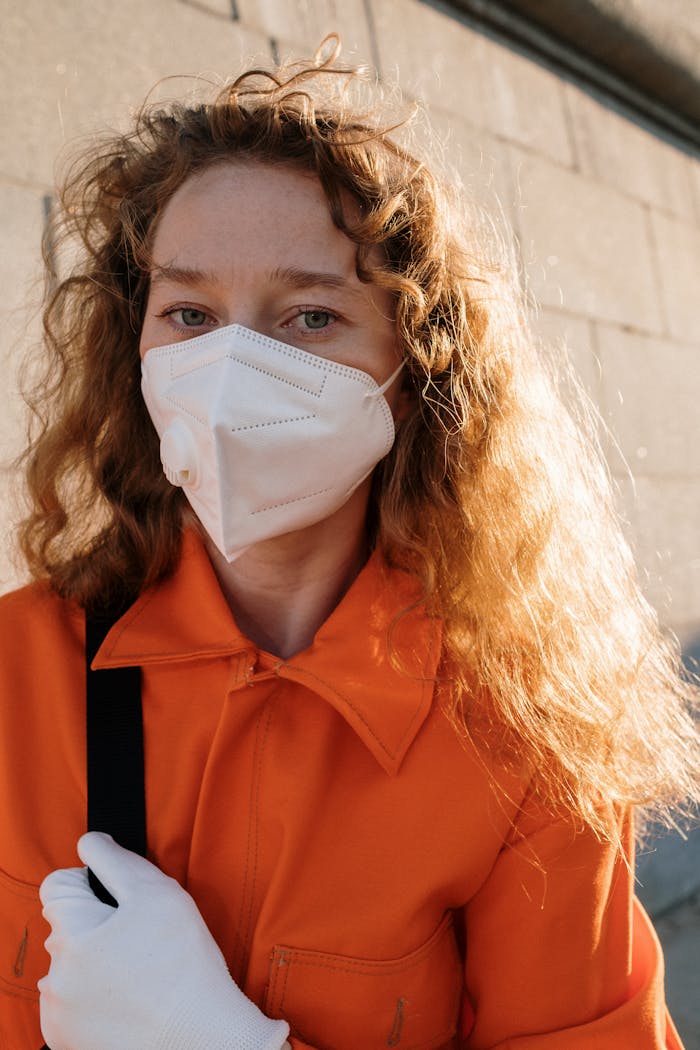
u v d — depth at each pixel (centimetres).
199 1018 91
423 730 110
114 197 128
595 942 110
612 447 323
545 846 109
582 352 319
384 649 112
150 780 106
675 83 377
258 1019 94
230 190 103
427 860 105
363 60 260
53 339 138
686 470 358
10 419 175
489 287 127
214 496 103
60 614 117
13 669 112
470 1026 118
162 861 103
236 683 106
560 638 124
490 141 299
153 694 109
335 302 104
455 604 120
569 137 337
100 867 98
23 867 105
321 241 103
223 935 103
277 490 105
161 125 122
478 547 123
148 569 119
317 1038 101
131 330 130
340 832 106
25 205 181
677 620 338
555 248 317
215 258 102
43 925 104
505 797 108
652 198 373
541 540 127
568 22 329
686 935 294
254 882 104
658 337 358
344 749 109
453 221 125
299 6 243
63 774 108
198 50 217
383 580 118
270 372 103
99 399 130
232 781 106
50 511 135
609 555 138
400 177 112
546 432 134
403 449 123
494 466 126
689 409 369
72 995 92
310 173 103
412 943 104
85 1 196
